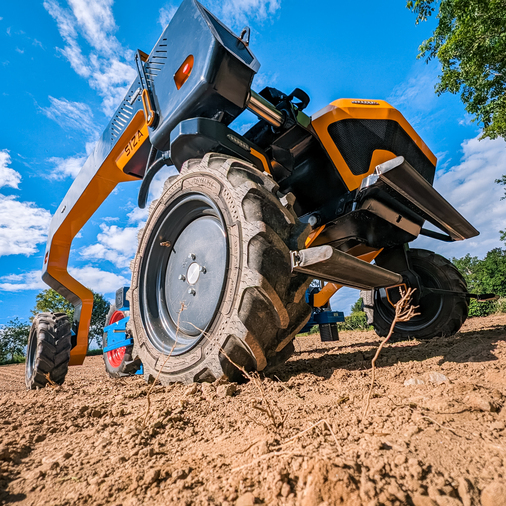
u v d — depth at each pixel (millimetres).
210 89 2385
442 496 708
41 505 860
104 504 842
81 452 1191
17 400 2363
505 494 690
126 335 4234
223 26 2596
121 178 3986
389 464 828
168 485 896
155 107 2926
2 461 1150
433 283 4121
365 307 4742
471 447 927
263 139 3088
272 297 1940
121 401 1926
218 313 2088
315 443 995
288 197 2350
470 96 11914
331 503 702
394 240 3717
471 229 3777
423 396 1402
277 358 2215
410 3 11789
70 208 4074
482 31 9961
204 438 1241
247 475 871
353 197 3111
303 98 2992
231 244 2113
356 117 3141
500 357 2221
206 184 2381
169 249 2916
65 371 3477
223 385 1840
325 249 1844
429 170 3684
